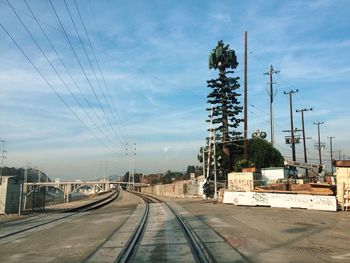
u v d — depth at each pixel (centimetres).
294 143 6850
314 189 3116
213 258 1047
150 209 3112
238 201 3297
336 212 2614
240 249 1188
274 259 1044
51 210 3341
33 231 1783
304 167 5178
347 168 2845
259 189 3472
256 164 6438
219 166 5609
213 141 4831
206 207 3112
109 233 1641
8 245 1381
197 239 1386
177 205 3522
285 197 2994
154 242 1354
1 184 2861
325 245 1280
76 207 3850
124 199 6700
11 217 2625
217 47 6750
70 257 1133
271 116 6188
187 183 6019
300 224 1877
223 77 6638
